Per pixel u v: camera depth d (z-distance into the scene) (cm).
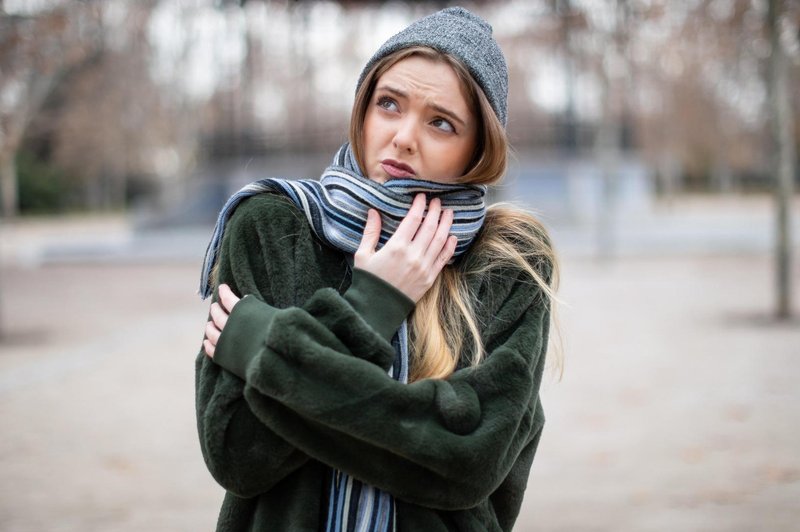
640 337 874
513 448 128
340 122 2508
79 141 4472
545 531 352
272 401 119
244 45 2475
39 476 447
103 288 1530
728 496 390
